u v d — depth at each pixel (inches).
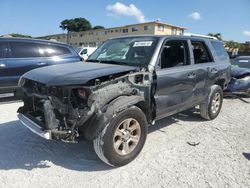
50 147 174.4
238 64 397.7
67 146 176.2
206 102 230.4
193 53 208.7
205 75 217.5
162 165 153.6
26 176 139.5
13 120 226.5
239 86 331.3
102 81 140.6
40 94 148.9
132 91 152.9
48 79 143.7
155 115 173.3
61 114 139.2
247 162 160.2
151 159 160.4
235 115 264.2
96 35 2600.9
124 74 150.6
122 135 148.9
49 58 315.9
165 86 175.2
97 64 173.3
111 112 138.6
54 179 137.3
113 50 193.8
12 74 289.1
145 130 160.1
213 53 235.9
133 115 150.6
